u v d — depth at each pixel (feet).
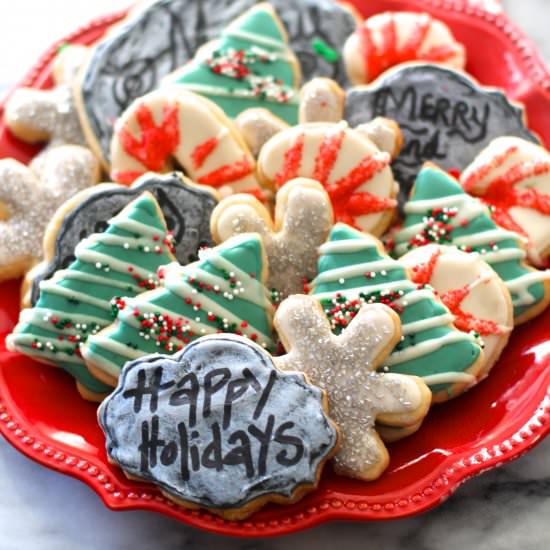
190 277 1.70
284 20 2.02
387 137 1.85
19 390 1.75
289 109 1.94
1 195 1.85
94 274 1.73
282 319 1.67
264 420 1.60
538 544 1.72
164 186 1.79
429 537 1.73
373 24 2.00
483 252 1.79
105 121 1.93
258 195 1.84
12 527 1.74
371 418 1.65
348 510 1.62
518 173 1.84
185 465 1.59
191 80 1.92
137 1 2.33
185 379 1.62
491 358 1.75
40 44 2.29
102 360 1.69
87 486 1.77
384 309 1.66
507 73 2.02
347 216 1.82
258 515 1.62
